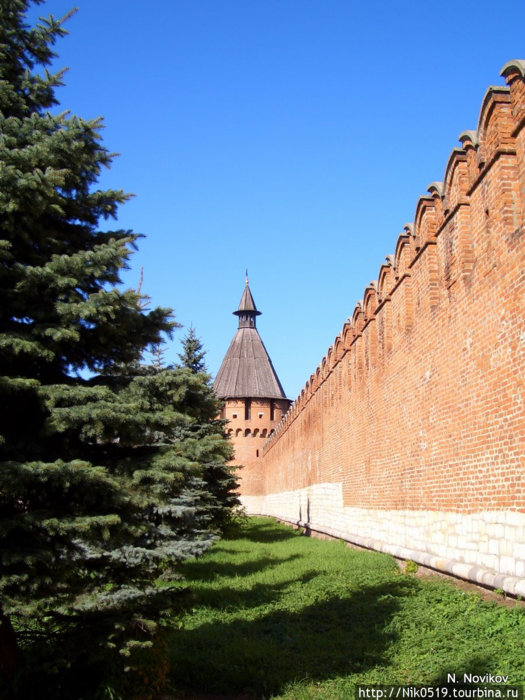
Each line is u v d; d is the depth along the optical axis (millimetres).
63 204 7645
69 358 7824
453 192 12531
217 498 28844
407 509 15672
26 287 7008
